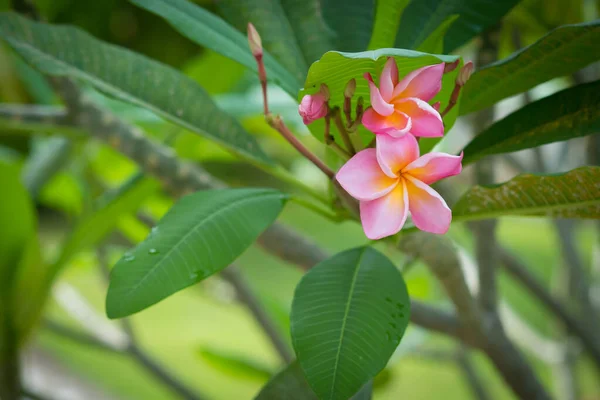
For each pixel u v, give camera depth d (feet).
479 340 3.84
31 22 3.26
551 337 7.31
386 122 2.55
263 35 3.29
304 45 3.29
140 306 2.65
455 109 2.86
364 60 2.53
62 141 5.06
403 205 2.55
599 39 2.79
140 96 3.25
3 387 4.07
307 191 3.21
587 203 2.81
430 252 3.36
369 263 2.87
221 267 2.79
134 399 10.60
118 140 3.78
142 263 2.72
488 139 3.10
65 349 11.96
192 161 4.88
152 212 6.04
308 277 2.82
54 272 4.07
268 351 12.09
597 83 2.99
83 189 5.47
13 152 7.05
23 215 3.93
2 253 3.97
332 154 3.00
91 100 3.83
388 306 2.74
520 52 2.85
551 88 6.14
